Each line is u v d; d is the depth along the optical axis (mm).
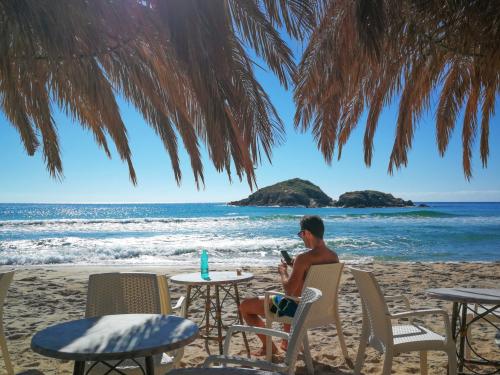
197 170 6188
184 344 2234
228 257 16859
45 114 6270
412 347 3098
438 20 4926
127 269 12094
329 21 5402
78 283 9430
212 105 4395
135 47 5250
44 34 4023
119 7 4559
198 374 2217
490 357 4332
